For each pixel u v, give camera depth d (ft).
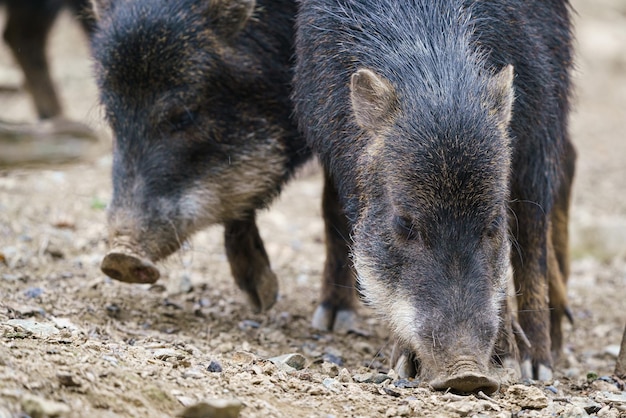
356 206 71.26
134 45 86.58
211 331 84.89
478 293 61.82
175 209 87.30
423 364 62.90
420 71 68.74
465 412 57.82
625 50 246.68
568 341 98.27
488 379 57.41
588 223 130.93
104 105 89.45
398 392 61.82
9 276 90.33
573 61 84.74
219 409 51.90
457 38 70.95
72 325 73.00
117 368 56.65
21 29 143.74
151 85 86.84
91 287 91.25
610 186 158.92
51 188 125.49
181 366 62.69
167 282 98.22
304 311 97.25
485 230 63.41
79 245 105.40
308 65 77.25
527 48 74.43
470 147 62.90
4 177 127.34
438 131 63.57
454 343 59.72
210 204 89.30
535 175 77.82
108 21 90.48
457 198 62.54
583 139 190.70
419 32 71.97
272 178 91.81
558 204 93.20
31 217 113.19
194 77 87.15
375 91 67.46
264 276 92.68
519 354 79.56
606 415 61.00
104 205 119.96
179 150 87.81
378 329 93.71
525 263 79.71
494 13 73.36
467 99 65.31
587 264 126.21
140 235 84.84
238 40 89.25
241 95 89.61
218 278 104.06
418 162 63.52
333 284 91.66
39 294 84.74
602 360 91.25
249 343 82.23
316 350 82.53
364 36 73.31
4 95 176.55
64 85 184.14
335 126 73.82
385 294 65.87
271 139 91.09
